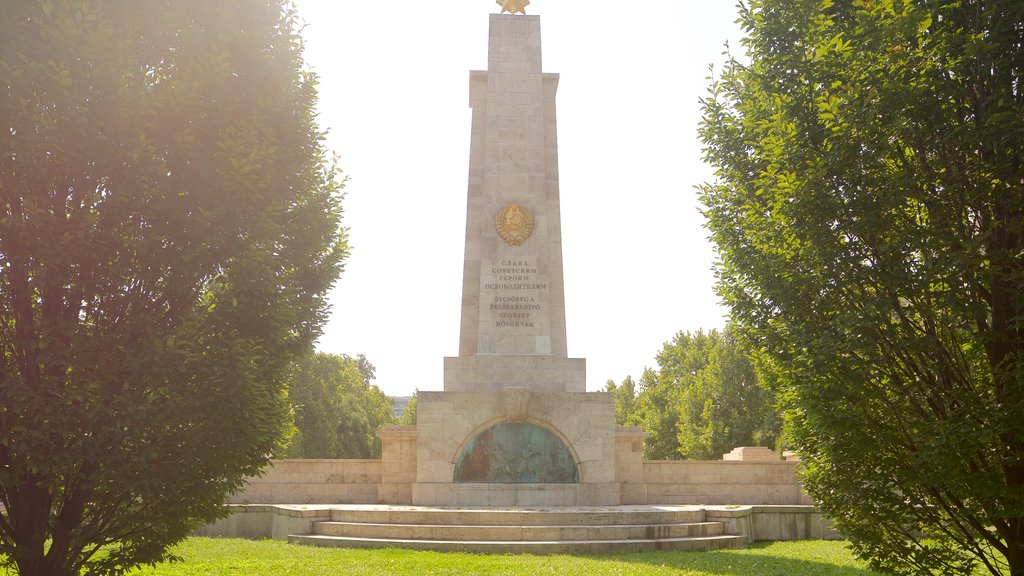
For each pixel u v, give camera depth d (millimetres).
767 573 19062
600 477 30156
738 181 14781
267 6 15062
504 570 19188
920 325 12945
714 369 62844
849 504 13656
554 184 33531
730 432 60156
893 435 12477
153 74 13328
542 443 30312
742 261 14102
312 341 16047
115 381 12711
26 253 12211
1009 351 11852
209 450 13430
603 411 30562
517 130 33562
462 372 31359
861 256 12625
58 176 12086
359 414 76562
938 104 11805
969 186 11984
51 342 12445
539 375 31484
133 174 12516
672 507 29062
